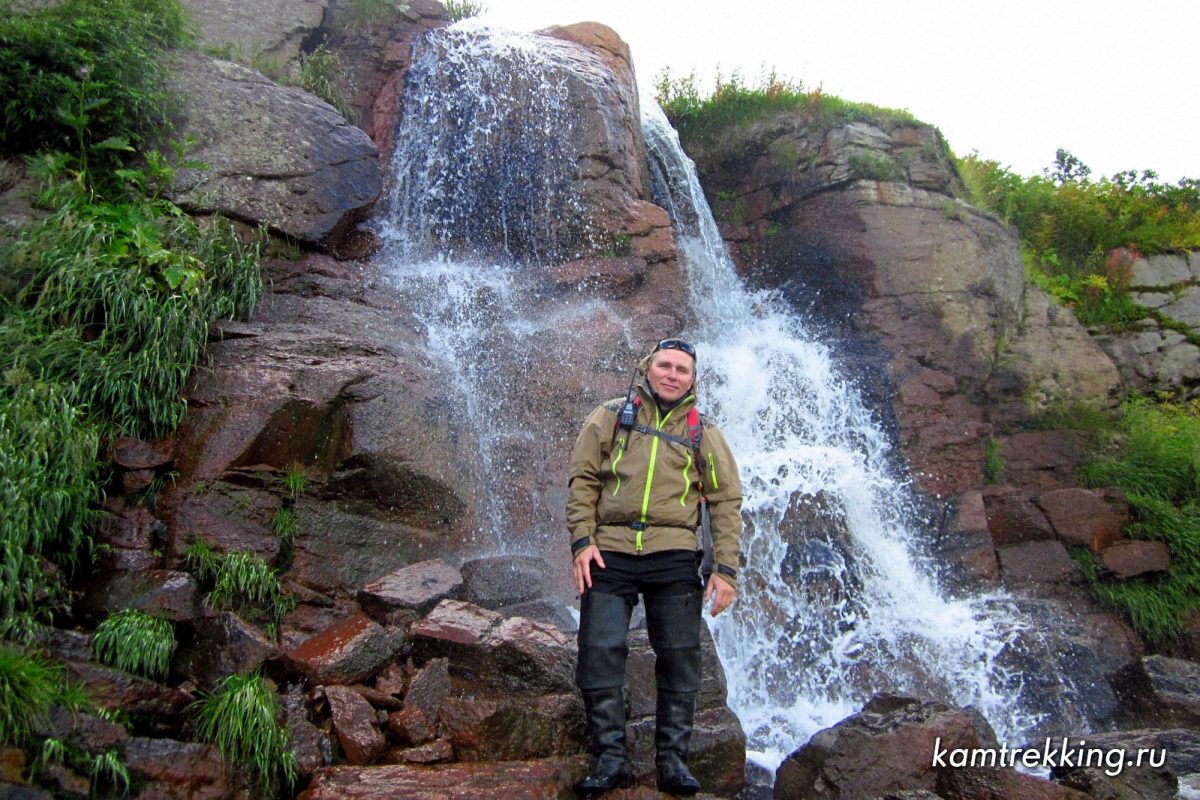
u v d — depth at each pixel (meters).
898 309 11.03
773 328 11.21
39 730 3.26
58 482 4.36
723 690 4.85
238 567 4.65
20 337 4.85
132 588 4.28
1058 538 9.07
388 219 9.28
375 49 10.19
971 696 7.36
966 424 9.99
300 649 4.35
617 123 9.84
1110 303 13.13
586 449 3.96
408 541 5.62
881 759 4.30
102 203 6.07
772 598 7.44
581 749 4.24
